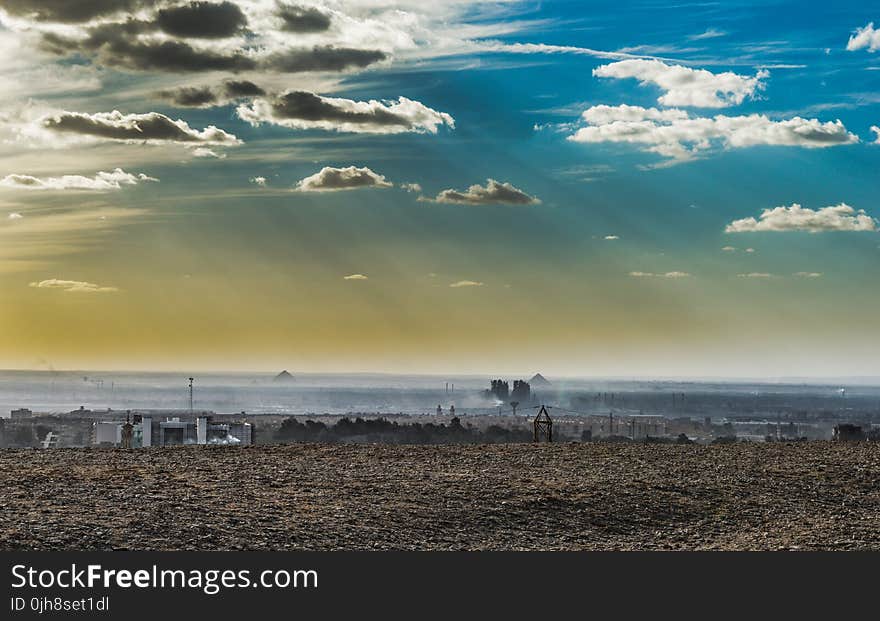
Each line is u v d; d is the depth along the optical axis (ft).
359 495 69.10
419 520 64.28
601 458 87.61
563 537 63.77
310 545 57.88
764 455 90.99
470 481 74.69
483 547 60.18
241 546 56.80
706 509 71.31
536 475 78.18
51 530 56.65
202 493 67.26
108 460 80.74
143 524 58.90
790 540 64.18
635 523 67.62
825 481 80.07
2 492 64.59
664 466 84.02
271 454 87.10
